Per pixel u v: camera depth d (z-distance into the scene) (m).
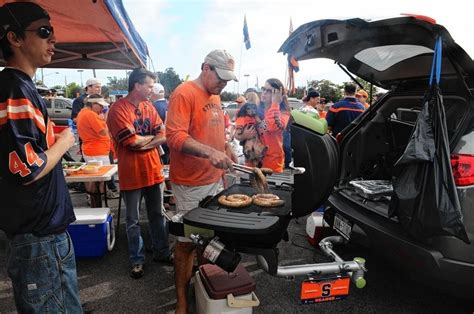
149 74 2.60
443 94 2.17
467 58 1.70
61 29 3.20
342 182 2.79
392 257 1.96
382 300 2.34
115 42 3.33
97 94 4.37
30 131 1.26
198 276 1.97
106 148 4.44
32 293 1.39
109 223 3.08
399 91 2.79
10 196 1.30
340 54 2.20
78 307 1.56
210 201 1.83
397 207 1.78
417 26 1.58
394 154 2.92
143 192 2.81
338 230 2.44
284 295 2.43
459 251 1.74
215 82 1.91
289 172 2.50
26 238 1.35
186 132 1.87
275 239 1.57
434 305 2.29
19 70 1.31
